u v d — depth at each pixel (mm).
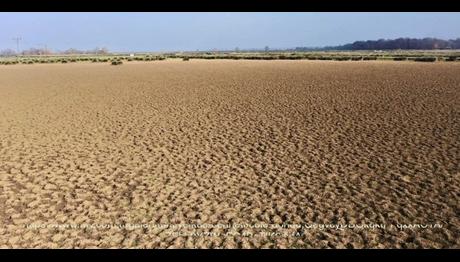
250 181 9438
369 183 9133
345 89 23438
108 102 21172
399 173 9688
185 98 21703
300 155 11266
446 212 7668
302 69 39219
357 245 6652
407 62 49219
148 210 8070
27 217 7879
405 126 14125
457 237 6812
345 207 7977
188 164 10750
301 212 7816
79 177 9953
